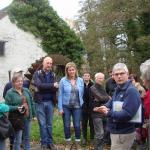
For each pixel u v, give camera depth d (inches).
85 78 443.5
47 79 413.7
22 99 356.8
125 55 1368.1
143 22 1382.9
